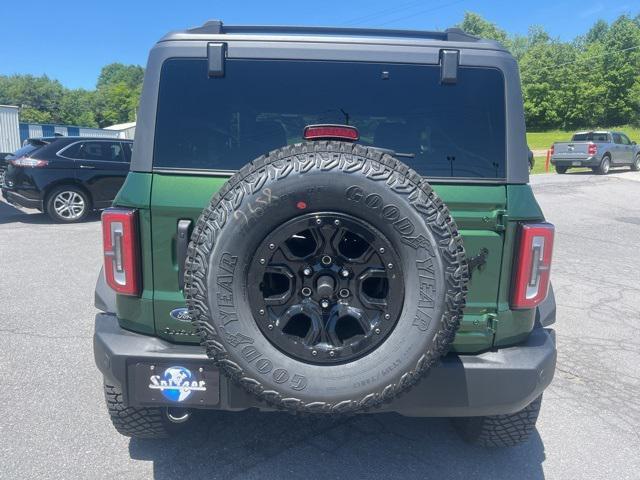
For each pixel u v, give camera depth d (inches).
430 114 109.6
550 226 102.2
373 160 89.8
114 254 102.3
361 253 97.7
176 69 107.9
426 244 88.9
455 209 103.0
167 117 106.9
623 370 183.2
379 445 133.3
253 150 109.0
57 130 1501.0
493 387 102.4
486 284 104.4
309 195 88.4
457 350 105.9
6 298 244.1
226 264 89.1
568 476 124.0
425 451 131.5
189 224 102.0
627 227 457.7
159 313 104.4
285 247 90.5
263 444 132.1
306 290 91.8
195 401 101.7
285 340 91.3
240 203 88.4
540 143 2134.6
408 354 90.0
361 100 110.0
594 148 901.8
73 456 125.1
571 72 2898.6
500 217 102.8
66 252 337.1
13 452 126.0
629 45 2800.2
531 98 2984.7
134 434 125.4
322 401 90.7
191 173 102.8
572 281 293.7
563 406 157.8
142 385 102.3
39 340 195.3
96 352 106.7
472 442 131.7
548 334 112.3
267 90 109.1
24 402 149.9
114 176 460.1
